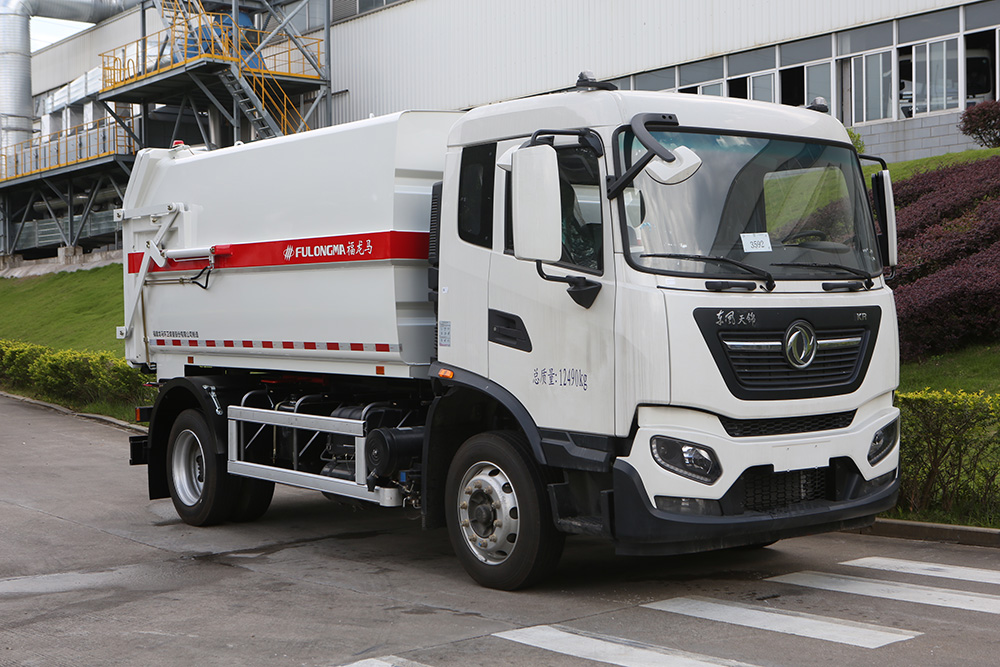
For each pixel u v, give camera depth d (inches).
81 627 243.8
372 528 371.6
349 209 308.7
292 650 221.6
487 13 1158.3
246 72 1179.9
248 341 352.8
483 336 271.1
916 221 616.7
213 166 370.6
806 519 247.3
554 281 251.1
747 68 967.6
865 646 213.0
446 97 1205.7
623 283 238.4
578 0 1076.5
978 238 559.8
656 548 237.1
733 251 244.8
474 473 276.4
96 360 753.0
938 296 514.9
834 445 251.6
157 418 394.9
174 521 386.6
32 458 546.9
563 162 254.5
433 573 296.8
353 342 309.7
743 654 209.3
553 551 261.7
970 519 331.9
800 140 267.4
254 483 373.7
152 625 244.5
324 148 319.9
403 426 311.9
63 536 358.3
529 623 238.1
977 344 523.5
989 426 325.4
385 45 1274.6
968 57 832.9
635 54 1035.3
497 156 269.6
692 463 235.8
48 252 1708.9
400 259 294.0
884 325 265.1
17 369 861.8
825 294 252.7
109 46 1649.9
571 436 249.3
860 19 892.6
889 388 265.6
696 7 992.2
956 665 199.9
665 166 239.6
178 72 1181.1
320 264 316.8
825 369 251.0
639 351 234.8
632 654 211.3
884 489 263.0
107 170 1432.1
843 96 914.1
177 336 390.0
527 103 264.7
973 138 806.5
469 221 276.1
